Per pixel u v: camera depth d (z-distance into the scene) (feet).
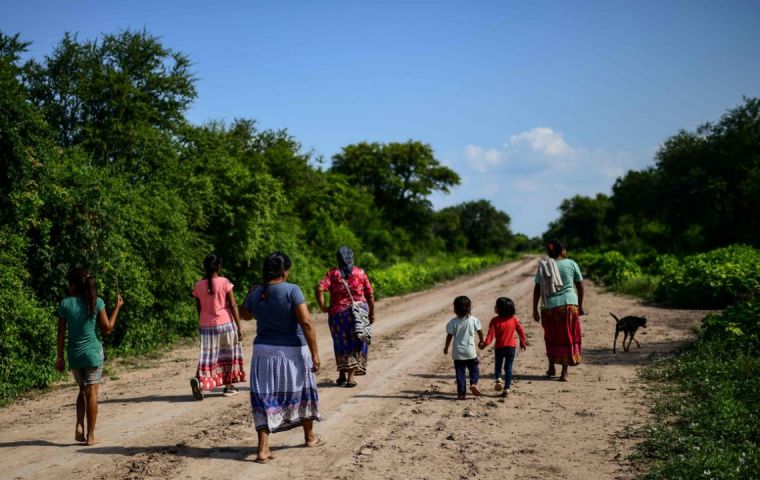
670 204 171.73
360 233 172.04
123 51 53.47
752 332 32.60
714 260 87.71
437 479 16.47
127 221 40.45
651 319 52.54
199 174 56.34
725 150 163.84
